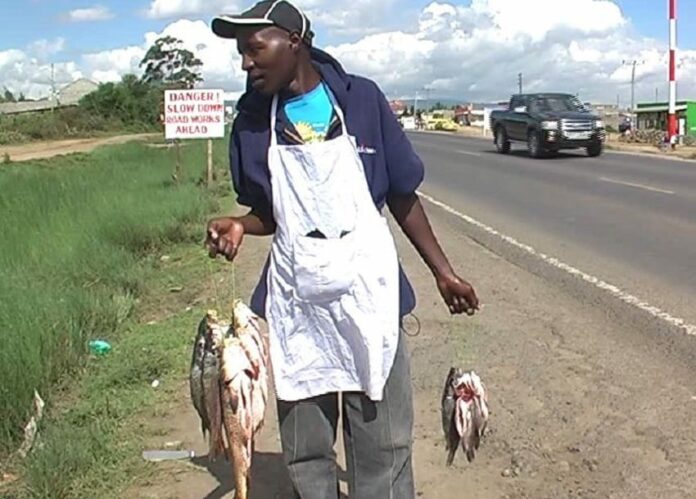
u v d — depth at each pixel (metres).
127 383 6.15
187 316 8.19
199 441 5.12
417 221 3.38
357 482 3.30
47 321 6.38
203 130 17.84
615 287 8.89
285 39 3.03
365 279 3.10
